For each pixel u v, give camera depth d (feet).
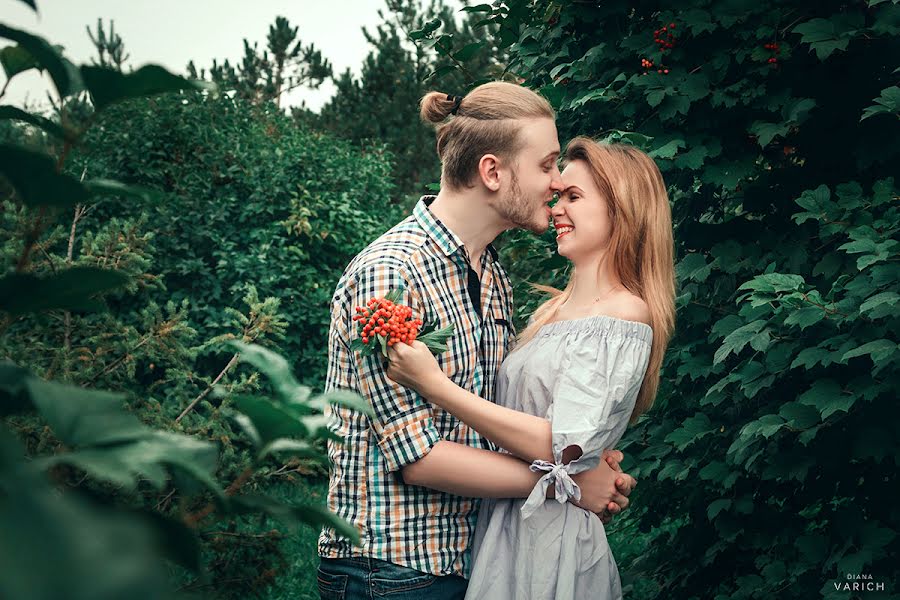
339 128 44.50
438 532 5.93
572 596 5.73
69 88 1.81
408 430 5.62
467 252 6.29
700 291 9.31
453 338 6.03
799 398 7.14
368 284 5.82
